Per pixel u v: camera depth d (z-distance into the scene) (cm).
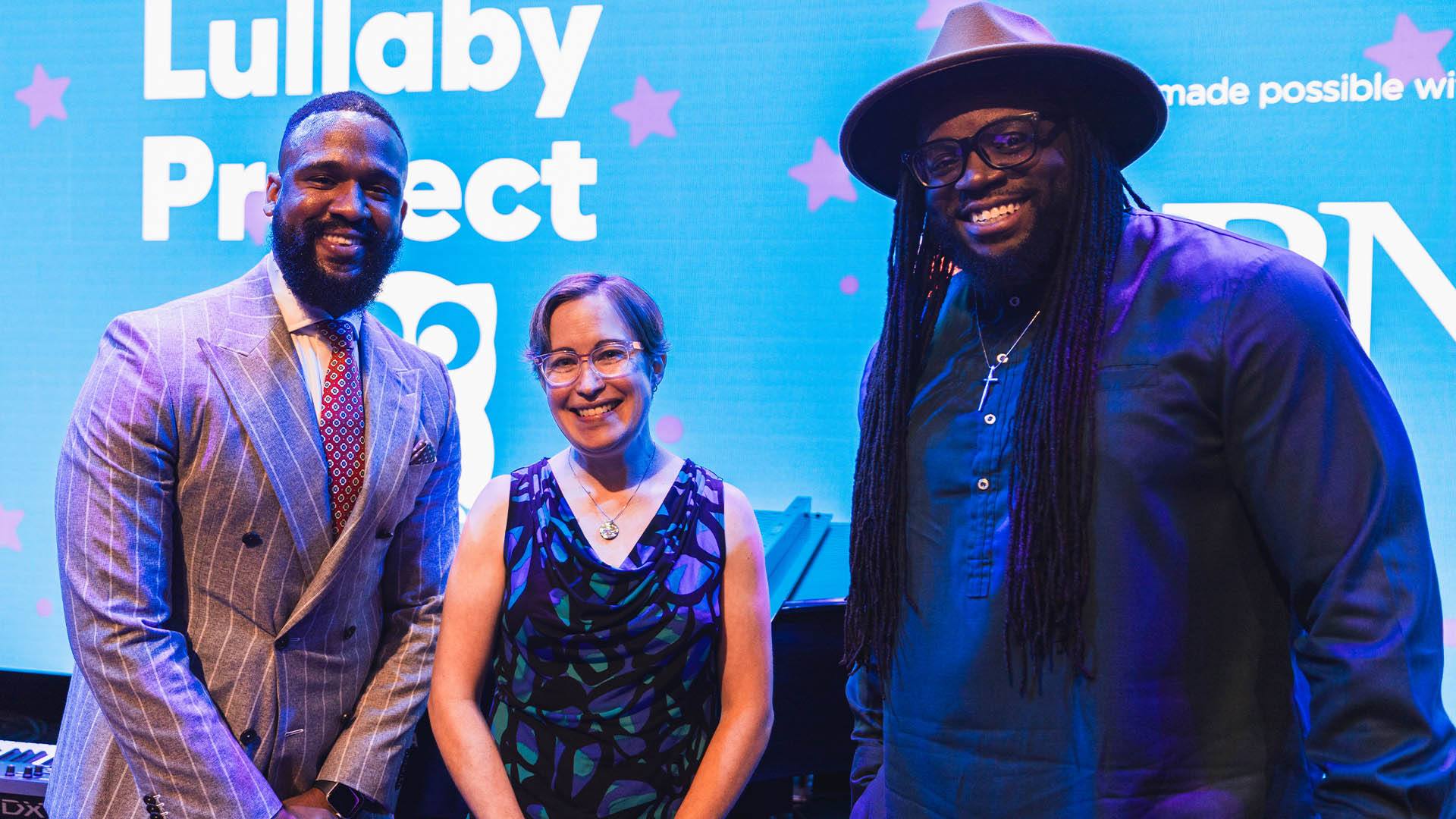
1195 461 101
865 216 303
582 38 316
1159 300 104
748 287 310
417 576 165
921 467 115
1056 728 103
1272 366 96
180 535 146
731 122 309
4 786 214
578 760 137
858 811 127
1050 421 104
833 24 303
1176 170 283
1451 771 89
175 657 138
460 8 321
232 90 332
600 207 317
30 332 344
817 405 307
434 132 324
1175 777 100
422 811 176
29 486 342
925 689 112
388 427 153
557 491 147
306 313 152
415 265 326
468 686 143
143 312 147
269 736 145
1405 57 267
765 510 311
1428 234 267
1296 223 275
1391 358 271
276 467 143
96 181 340
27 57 343
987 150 107
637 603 139
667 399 316
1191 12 280
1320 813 94
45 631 340
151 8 335
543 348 145
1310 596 97
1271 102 276
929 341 122
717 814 137
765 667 145
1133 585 100
